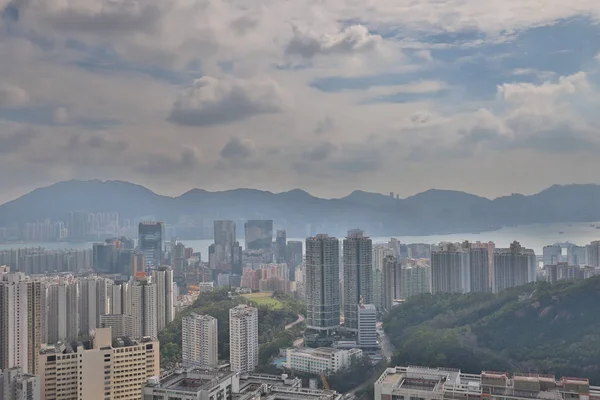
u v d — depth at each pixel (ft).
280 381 307.99
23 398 322.14
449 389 254.68
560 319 464.65
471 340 473.26
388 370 297.53
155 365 351.67
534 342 447.42
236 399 254.47
